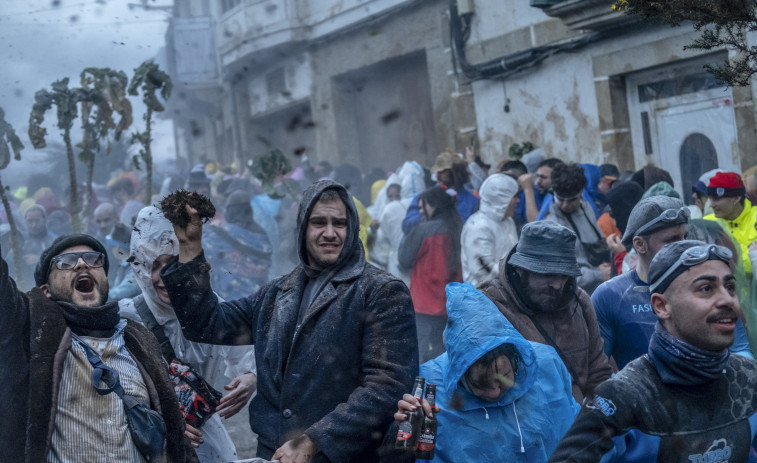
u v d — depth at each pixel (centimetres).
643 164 983
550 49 1050
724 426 228
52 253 269
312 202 289
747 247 436
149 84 651
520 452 281
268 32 1766
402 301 285
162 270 301
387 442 279
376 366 278
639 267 353
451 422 280
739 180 466
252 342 316
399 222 693
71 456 253
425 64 1498
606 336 353
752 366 235
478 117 1212
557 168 541
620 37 961
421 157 1545
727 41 365
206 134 2462
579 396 328
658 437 227
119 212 1226
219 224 718
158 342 311
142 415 266
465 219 701
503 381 274
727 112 878
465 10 1182
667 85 940
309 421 283
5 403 250
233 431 595
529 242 328
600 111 1005
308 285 298
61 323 258
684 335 224
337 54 1661
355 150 1709
